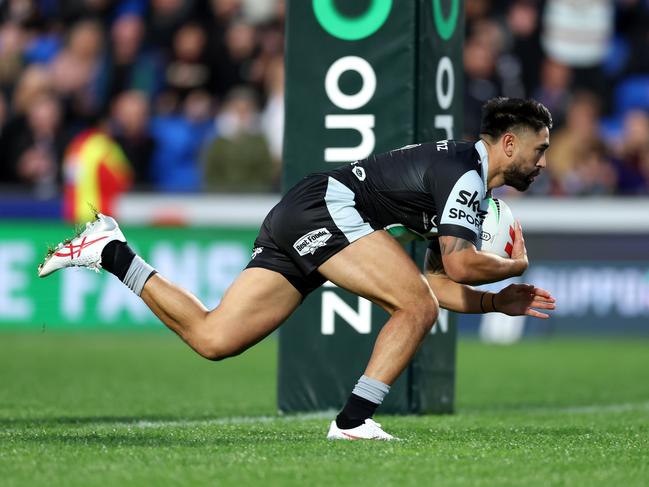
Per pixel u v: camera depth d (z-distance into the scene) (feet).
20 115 188.85
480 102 185.88
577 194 179.32
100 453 54.54
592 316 167.94
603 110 201.57
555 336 169.17
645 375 130.72
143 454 54.24
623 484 48.01
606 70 202.28
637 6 205.77
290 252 60.49
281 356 85.71
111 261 62.03
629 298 167.02
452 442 60.85
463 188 59.11
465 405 102.89
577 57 200.75
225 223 165.68
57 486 46.16
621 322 167.63
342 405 84.48
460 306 65.00
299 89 83.30
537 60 198.49
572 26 199.82
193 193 166.40
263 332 61.46
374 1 81.97
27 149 186.91
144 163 184.03
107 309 163.84
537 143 60.54
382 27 81.92
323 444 58.49
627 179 186.91
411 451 56.08
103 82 194.29
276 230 60.75
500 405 103.19
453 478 48.57
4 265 162.61
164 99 193.67
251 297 61.00
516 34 198.18
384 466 51.19
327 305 84.53
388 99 81.97
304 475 48.67
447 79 85.81
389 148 82.02
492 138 60.85
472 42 192.54
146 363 135.74
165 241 161.79
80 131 188.85
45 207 164.45
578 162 186.19
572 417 88.43
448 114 86.17
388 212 60.75
